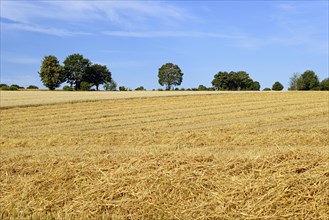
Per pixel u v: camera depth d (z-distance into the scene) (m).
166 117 28.30
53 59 104.06
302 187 7.26
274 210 6.84
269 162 8.77
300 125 22.08
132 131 20.97
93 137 18.77
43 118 28.88
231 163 8.97
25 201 7.86
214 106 36.00
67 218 6.96
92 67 108.19
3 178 9.58
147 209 7.18
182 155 9.90
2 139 18.84
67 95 52.19
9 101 40.22
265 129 20.33
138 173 8.64
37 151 14.44
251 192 7.41
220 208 7.03
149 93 57.19
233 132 18.95
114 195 7.74
